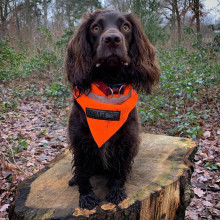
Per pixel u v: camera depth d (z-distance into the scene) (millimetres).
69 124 654
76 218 546
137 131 659
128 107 621
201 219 897
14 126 1621
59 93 1816
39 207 583
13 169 1148
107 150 633
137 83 696
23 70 2609
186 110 1631
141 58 686
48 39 2658
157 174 708
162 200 634
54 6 7383
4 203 966
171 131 1382
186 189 726
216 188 1034
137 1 3020
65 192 654
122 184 625
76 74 649
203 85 1799
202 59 2014
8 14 5516
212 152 1263
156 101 1624
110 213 558
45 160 1240
